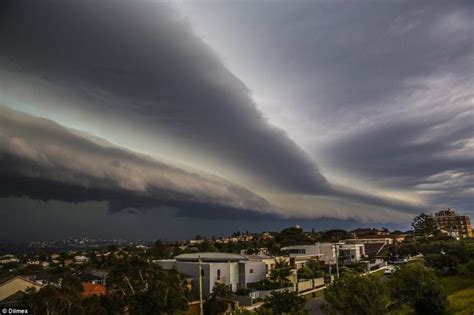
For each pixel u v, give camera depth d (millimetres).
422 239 129125
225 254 79750
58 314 37312
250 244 141375
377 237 168125
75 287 48344
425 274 39656
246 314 30297
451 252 66000
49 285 39094
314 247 108750
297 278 76562
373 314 29438
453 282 56281
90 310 41406
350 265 96875
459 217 193250
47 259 129125
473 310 35344
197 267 65562
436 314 37375
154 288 43500
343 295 30047
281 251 112250
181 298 44844
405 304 42500
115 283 52625
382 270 90438
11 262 112625
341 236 174875
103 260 99625
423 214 140125
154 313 41781
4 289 50062
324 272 88062
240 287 67438
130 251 164125
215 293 57250
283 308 41812
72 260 131250
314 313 44875
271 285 66000
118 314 45969
